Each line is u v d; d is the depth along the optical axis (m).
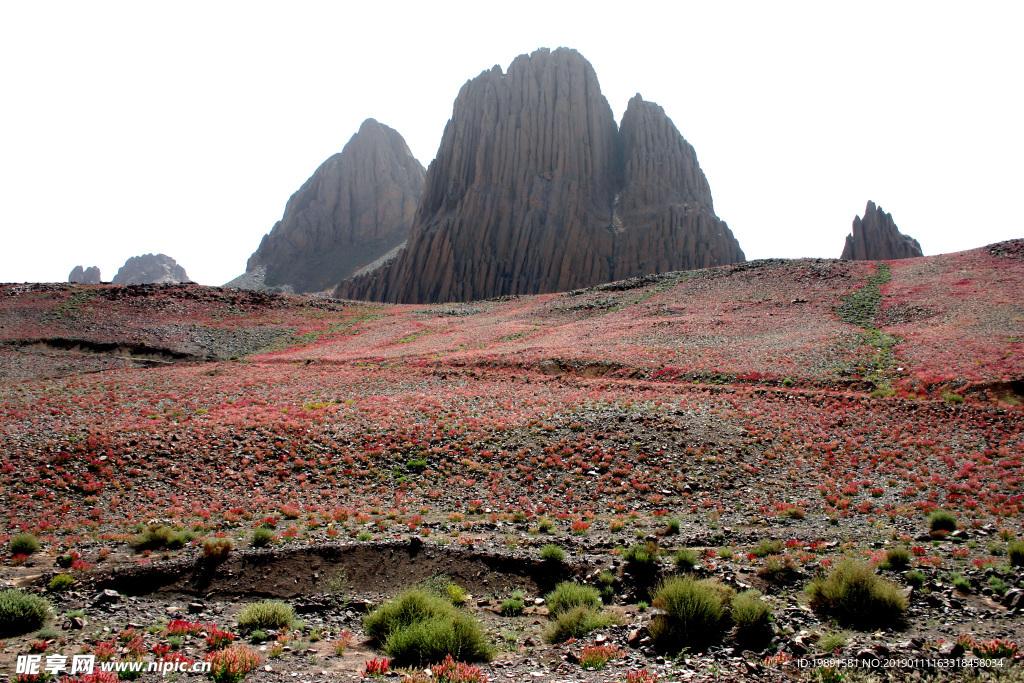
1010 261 74.69
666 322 68.12
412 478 29.28
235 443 31.84
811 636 12.28
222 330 79.69
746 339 57.78
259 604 14.88
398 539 19.67
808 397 39.59
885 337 53.50
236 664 11.16
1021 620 12.63
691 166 180.62
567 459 31.09
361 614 15.64
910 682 10.27
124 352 68.62
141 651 12.02
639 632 12.95
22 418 35.75
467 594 16.88
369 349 70.69
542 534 21.72
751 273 89.31
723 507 24.98
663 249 155.00
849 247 142.00
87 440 30.33
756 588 15.12
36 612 13.54
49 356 65.00
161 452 29.89
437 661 11.85
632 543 20.14
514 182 172.62
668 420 35.06
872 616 13.01
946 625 12.57
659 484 27.92
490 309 96.38
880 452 30.23
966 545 18.05
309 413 38.50
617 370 50.53
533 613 15.51
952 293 65.12
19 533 20.94
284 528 22.17
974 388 37.66
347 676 11.22
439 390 46.19
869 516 22.84
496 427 35.25
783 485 27.28
